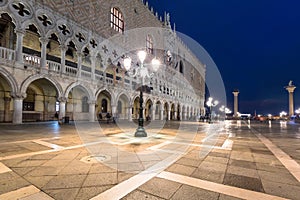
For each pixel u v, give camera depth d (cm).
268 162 541
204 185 369
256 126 2298
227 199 312
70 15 2006
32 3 1631
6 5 1455
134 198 311
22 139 862
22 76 1541
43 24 1770
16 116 1548
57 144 759
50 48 2278
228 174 434
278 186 369
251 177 417
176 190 345
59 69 1914
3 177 394
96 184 366
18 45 1532
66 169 450
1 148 666
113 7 2828
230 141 942
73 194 322
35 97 2175
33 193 323
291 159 578
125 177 406
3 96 1830
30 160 520
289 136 1195
